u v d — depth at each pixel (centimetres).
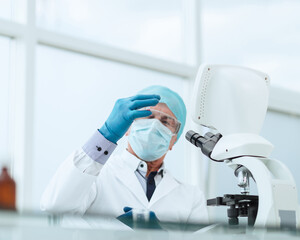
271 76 427
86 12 352
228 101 138
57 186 175
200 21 404
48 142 319
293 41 438
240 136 136
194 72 386
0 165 166
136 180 234
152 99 168
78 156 175
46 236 77
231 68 142
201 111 141
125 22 367
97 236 82
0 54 318
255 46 422
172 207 236
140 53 363
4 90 316
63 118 327
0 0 326
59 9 342
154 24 382
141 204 229
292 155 427
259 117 140
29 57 318
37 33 323
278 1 436
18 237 75
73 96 333
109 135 171
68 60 336
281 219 121
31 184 307
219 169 380
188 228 87
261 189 125
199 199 249
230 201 132
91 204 226
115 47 352
